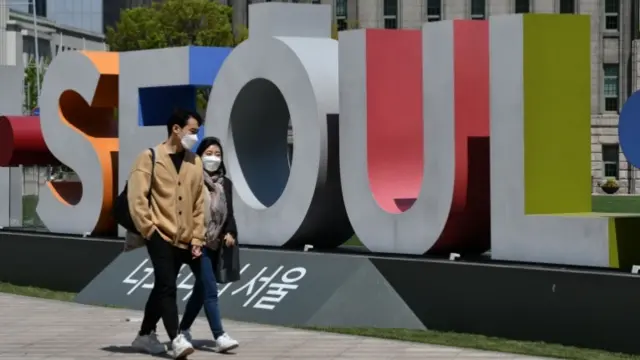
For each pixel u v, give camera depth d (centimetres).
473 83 1684
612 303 1421
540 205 1602
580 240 1538
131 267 2016
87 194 2333
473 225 1706
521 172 1594
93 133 2422
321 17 2025
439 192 1695
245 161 2072
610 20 8350
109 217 2317
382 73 1814
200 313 1797
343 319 1662
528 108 1590
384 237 1781
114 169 2317
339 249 1920
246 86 2016
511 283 1532
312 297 1709
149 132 2177
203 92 5856
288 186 1934
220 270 1452
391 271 1681
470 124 1684
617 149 8175
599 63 8319
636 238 1547
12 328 1661
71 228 2377
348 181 1827
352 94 1817
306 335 1566
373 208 1792
